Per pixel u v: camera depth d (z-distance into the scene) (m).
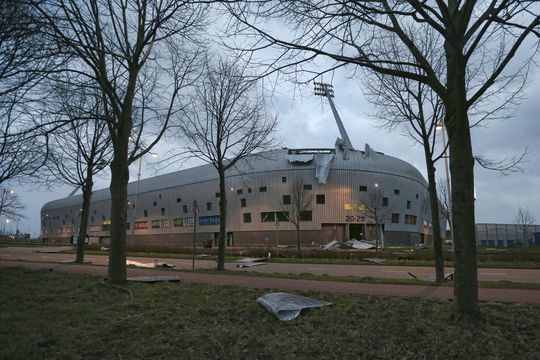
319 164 79.06
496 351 6.11
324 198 78.44
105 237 111.12
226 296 9.70
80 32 10.53
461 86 7.16
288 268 24.62
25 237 135.00
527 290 11.88
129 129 12.29
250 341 6.74
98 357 6.30
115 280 11.63
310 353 6.27
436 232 15.47
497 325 6.99
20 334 7.03
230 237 84.75
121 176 12.10
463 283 7.22
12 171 18.17
